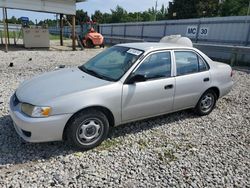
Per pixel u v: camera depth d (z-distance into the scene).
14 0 15.16
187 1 46.50
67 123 3.43
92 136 3.65
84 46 21.67
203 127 4.73
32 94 3.48
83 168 3.22
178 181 3.07
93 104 3.47
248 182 3.13
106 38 26.27
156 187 2.93
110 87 3.66
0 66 10.02
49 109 3.22
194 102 4.92
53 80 3.90
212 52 16.08
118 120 3.87
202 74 4.86
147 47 4.32
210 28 17.91
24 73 8.83
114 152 3.65
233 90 7.58
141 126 4.58
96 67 4.33
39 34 19.28
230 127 4.81
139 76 3.88
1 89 6.46
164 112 4.46
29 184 2.85
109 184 2.93
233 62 13.39
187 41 6.34
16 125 3.52
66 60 12.79
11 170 3.10
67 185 2.87
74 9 17.88
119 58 4.27
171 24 21.70
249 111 5.77
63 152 3.56
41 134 3.24
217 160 3.59
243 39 15.55
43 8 16.39
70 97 3.36
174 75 4.42
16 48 18.41
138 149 3.77
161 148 3.84
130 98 3.85
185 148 3.89
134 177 3.09
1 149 3.54
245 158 3.69
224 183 3.08
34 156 3.43
